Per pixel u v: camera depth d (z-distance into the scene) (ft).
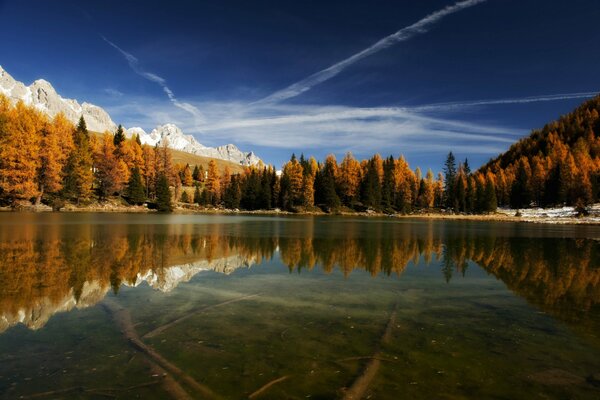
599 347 24.31
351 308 32.94
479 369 20.61
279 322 28.50
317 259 61.46
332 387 18.12
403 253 70.95
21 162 181.16
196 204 363.56
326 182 355.15
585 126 539.70
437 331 27.04
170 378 18.81
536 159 437.17
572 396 17.72
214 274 47.47
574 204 329.72
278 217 241.96
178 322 27.94
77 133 258.57
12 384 17.93
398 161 427.74
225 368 20.12
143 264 52.13
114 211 241.76
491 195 362.33
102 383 18.17
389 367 20.65
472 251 76.13
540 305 35.01
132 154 301.22
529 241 100.01
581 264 60.90
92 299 34.04
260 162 471.21
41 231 91.40
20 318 28.22
